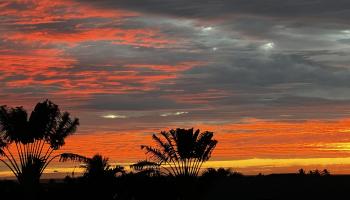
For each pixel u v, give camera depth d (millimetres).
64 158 32625
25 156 33062
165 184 35844
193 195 37594
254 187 56781
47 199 32219
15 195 32500
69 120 33531
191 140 36500
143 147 36719
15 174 33094
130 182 33812
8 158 33031
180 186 37094
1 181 33375
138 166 35406
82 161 33094
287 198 54312
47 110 32688
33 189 32844
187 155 36688
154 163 36094
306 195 55844
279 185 59688
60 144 33250
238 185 53156
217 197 44438
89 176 32906
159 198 35344
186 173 37219
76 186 32531
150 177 35375
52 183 33656
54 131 33000
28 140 32531
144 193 34688
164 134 36906
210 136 37219
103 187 32750
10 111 32406
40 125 32344
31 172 32875
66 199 32125
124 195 33969
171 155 36750
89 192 32438
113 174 33281
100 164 33438
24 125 32094
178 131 36844
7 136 32438
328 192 56812
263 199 51781
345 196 54312
